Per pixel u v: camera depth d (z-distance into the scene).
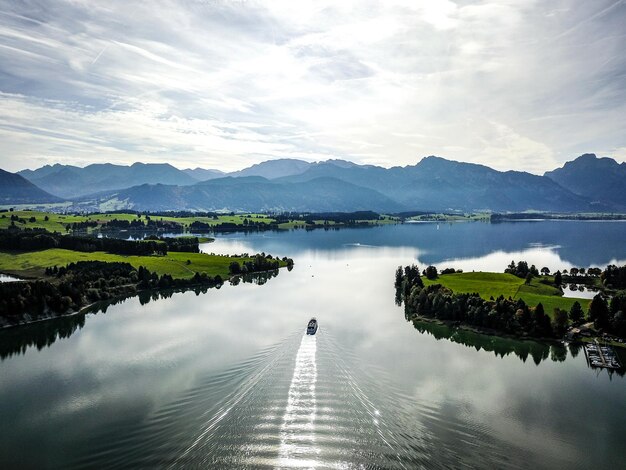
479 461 70.31
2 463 70.94
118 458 70.69
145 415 84.44
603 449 75.56
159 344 127.25
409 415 83.19
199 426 78.38
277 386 92.75
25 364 116.38
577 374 109.50
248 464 67.00
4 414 87.75
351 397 88.75
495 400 92.88
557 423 84.06
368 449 71.06
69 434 79.06
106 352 122.69
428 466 67.69
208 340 128.62
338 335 131.75
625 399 95.31
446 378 103.00
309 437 73.69
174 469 66.69
